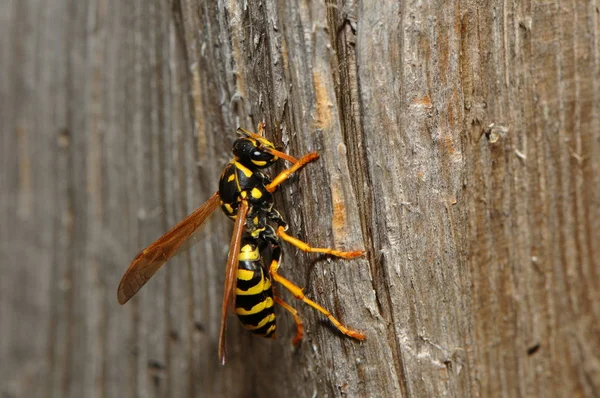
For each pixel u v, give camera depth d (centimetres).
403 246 13
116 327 16
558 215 14
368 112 13
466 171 14
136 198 15
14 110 16
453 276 13
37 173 16
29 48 16
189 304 15
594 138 14
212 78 14
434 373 14
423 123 13
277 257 14
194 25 14
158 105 15
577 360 14
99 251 16
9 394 16
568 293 14
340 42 13
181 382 16
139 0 15
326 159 13
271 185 14
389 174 13
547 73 14
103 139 15
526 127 14
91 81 15
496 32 13
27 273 16
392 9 13
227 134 14
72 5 15
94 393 16
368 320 13
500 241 14
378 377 13
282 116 13
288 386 15
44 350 16
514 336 14
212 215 15
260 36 13
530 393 14
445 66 13
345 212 13
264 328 14
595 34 14
